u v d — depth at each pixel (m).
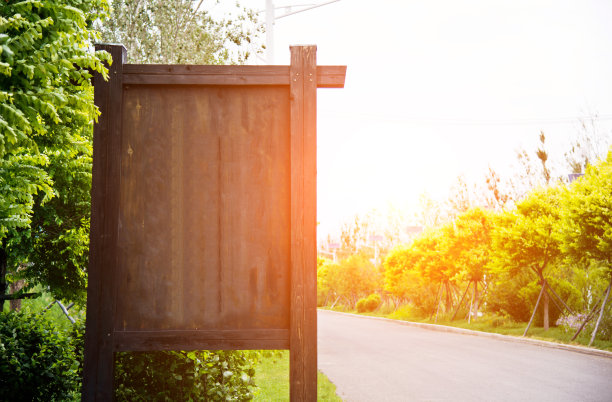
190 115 4.71
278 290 4.59
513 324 24.77
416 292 37.53
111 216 4.55
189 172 4.66
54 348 6.46
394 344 20.53
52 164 7.24
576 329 19.38
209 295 4.57
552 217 20.64
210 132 4.70
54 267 8.59
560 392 10.26
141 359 5.93
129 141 4.67
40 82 3.79
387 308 49.50
